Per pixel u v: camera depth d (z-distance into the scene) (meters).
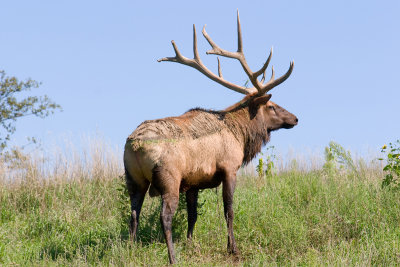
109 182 36.66
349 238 26.92
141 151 22.67
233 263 24.69
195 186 25.47
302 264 23.25
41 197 33.41
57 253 25.03
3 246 25.64
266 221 28.23
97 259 23.34
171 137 23.27
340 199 30.78
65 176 36.22
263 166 41.56
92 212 32.12
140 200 23.89
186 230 27.73
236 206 31.39
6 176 35.16
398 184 31.73
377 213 28.70
